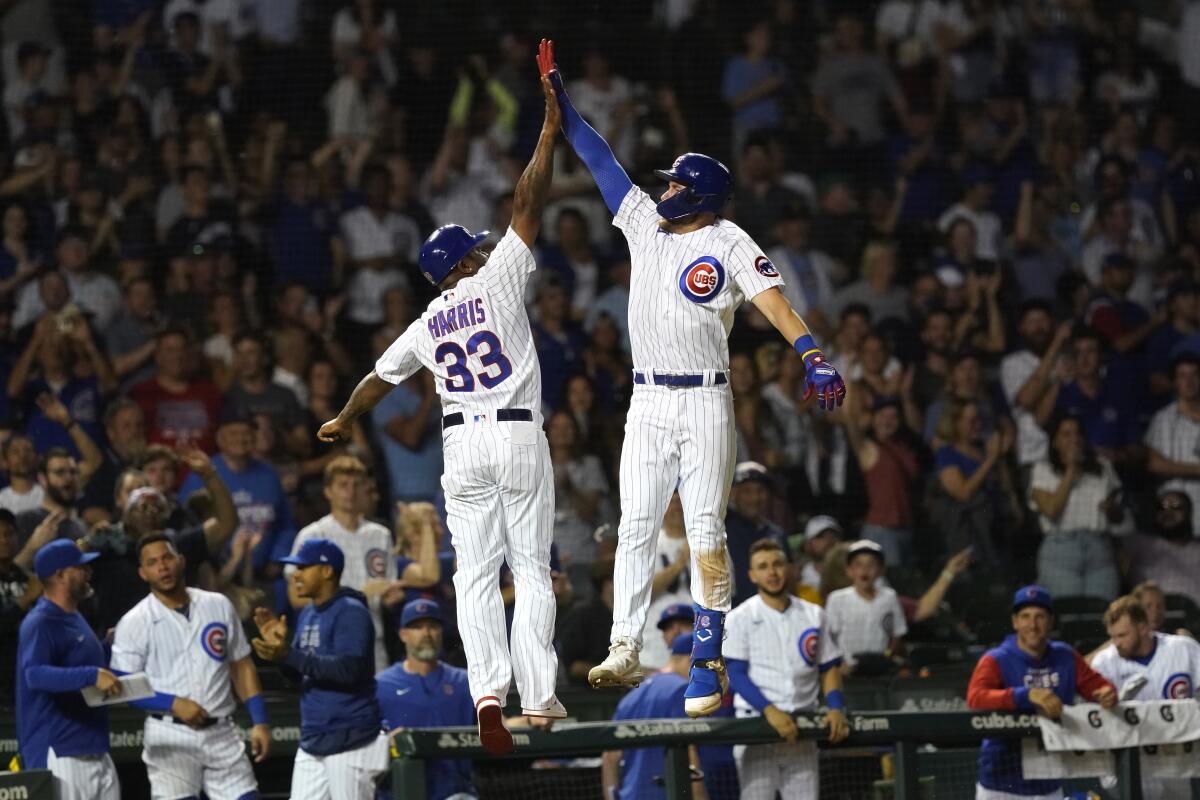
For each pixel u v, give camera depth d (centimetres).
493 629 2181
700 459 2092
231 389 4684
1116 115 6525
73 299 5153
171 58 6156
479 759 3150
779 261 5666
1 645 3356
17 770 2991
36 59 5981
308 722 3097
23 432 4475
